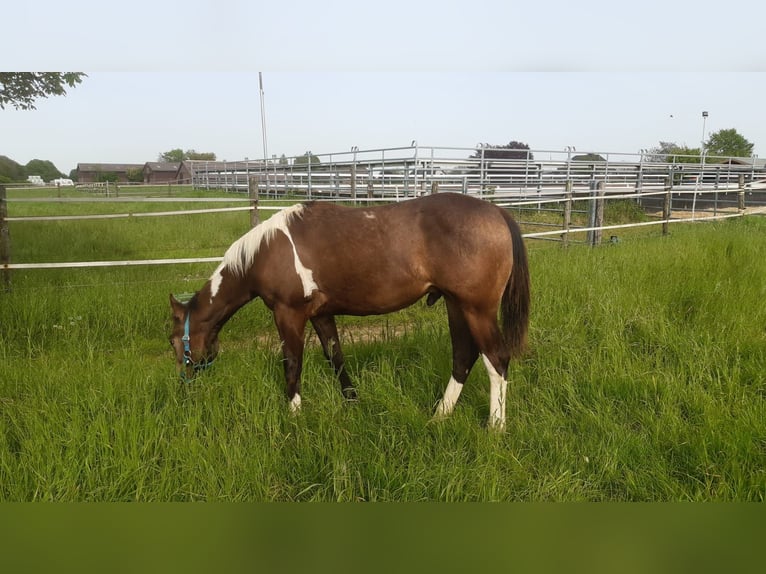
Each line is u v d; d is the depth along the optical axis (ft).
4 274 19.84
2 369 12.95
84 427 10.23
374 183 56.39
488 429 10.73
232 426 10.88
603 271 21.25
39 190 98.73
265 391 11.83
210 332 12.87
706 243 27.17
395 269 11.42
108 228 40.57
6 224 19.61
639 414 11.11
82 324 17.33
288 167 68.85
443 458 9.48
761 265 21.40
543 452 10.00
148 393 11.69
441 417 11.18
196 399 11.29
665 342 14.35
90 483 8.77
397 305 11.91
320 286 11.79
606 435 10.21
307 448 9.80
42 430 9.95
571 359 13.41
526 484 8.95
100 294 19.20
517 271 11.57
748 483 8.75
